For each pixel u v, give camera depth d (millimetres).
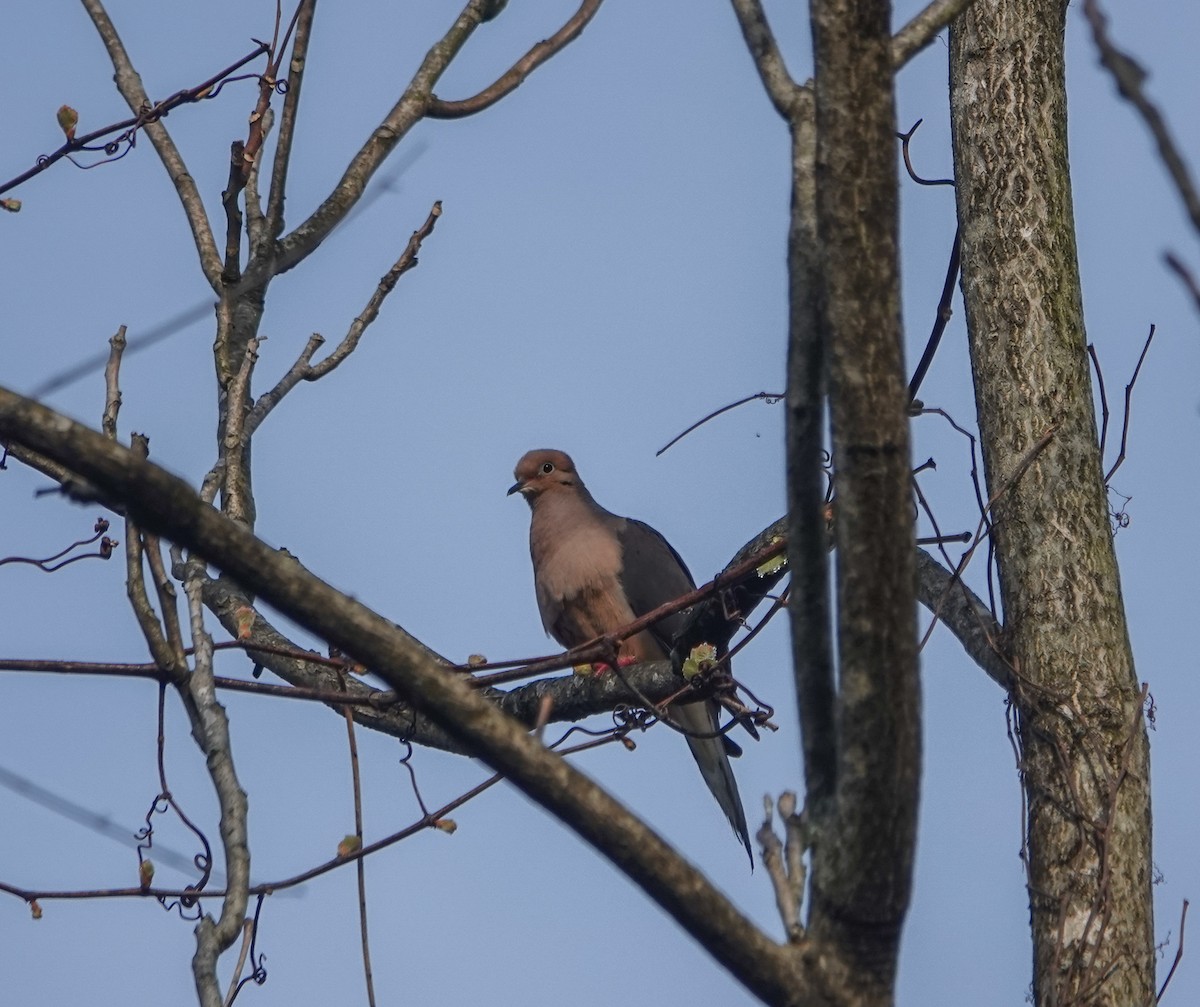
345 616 5660
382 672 5727
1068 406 11148
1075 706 10469
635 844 5824
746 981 5992
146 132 10398
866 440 5828
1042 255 11469
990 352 11406
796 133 6480
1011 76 11781
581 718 12172
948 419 11070
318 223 10047
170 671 7824
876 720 5855
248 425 9570
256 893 8508
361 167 10273
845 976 6004
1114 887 10023
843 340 5840
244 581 5578
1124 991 9781
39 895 8438
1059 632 10672
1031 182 11594
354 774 8742
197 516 5453
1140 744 10414
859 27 5832
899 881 5961
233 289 9898
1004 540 11016
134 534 7977
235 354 10430
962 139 11859
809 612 6176
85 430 5293
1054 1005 9844
